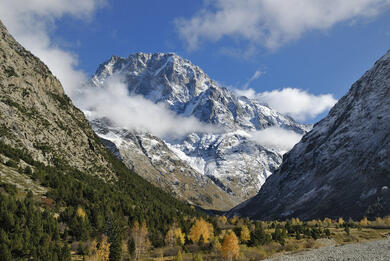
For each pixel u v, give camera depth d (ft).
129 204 652.48
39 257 333.42
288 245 558.15
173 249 479.00
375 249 451.53
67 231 424.05
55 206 496.64
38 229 372.58
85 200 567.59
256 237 549.95
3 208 382.01
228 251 433.48
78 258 373.81
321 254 452.76
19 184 530.68
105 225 456.86
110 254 390.01
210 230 590.96
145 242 467.52
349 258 398.42
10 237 344.08
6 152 613.11
